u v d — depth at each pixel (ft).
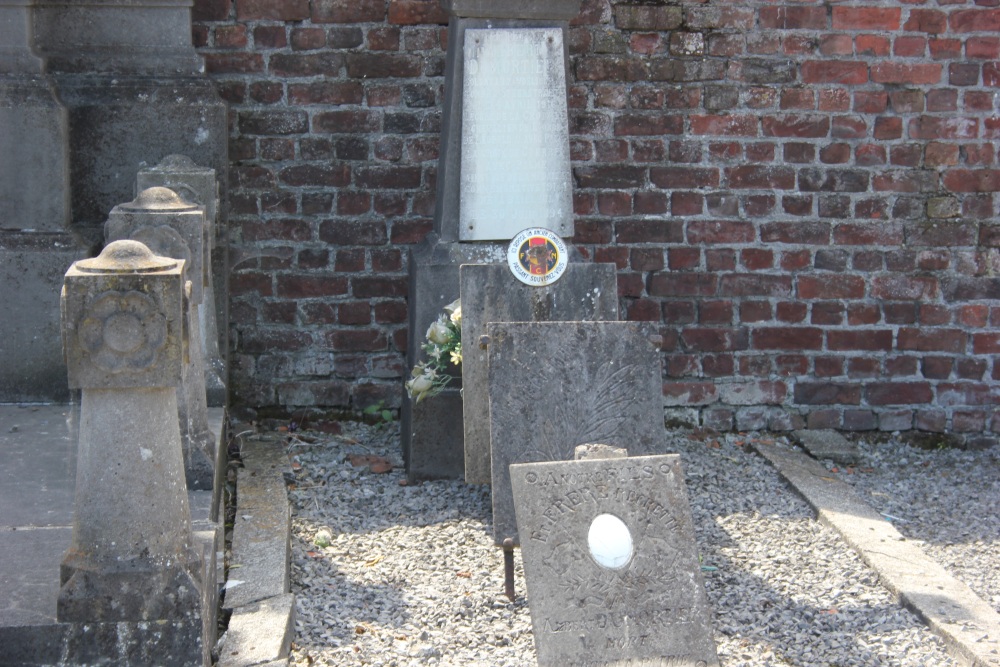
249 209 18.66
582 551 11.00
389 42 18.51
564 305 15.69
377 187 18.79
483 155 16.62
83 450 10.21
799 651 11.94
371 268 18.98
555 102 16.65
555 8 16.42
